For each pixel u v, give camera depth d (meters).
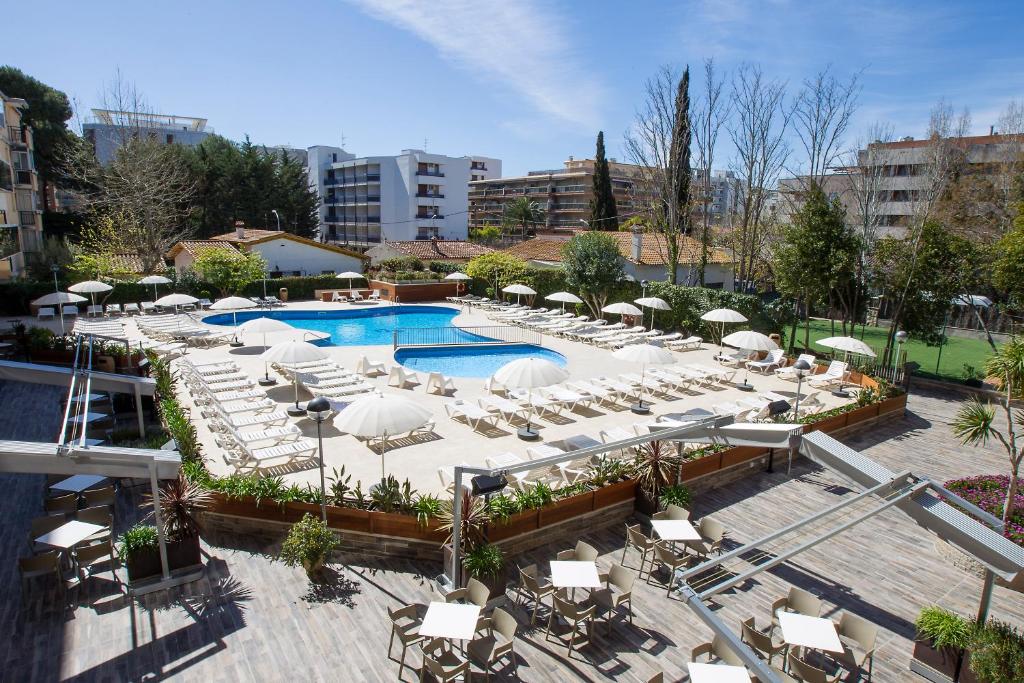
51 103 50.19
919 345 29.52
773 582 9.31
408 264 42.47
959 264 21.55
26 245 39.16
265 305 33.44
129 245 39.81
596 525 10.79
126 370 17.55
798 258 23.58
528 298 35.81
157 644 7.52
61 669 7.04
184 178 45.75
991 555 6.82
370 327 30.45
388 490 9.88
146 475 8.27
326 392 16.67
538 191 102.00
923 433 16.73
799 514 11.59
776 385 20.31
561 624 8.16
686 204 33.31
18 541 9.71
